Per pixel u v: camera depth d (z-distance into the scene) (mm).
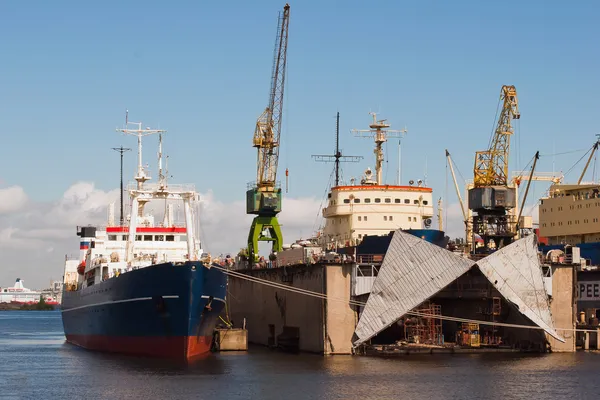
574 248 102750
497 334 101438
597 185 135875
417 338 97562
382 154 126938
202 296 83812
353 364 86000
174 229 111312
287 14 128625
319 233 129750
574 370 82750
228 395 68625
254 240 125250
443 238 99312
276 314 108812
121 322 91938
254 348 106188
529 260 94375
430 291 91000
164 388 71812
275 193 125062
